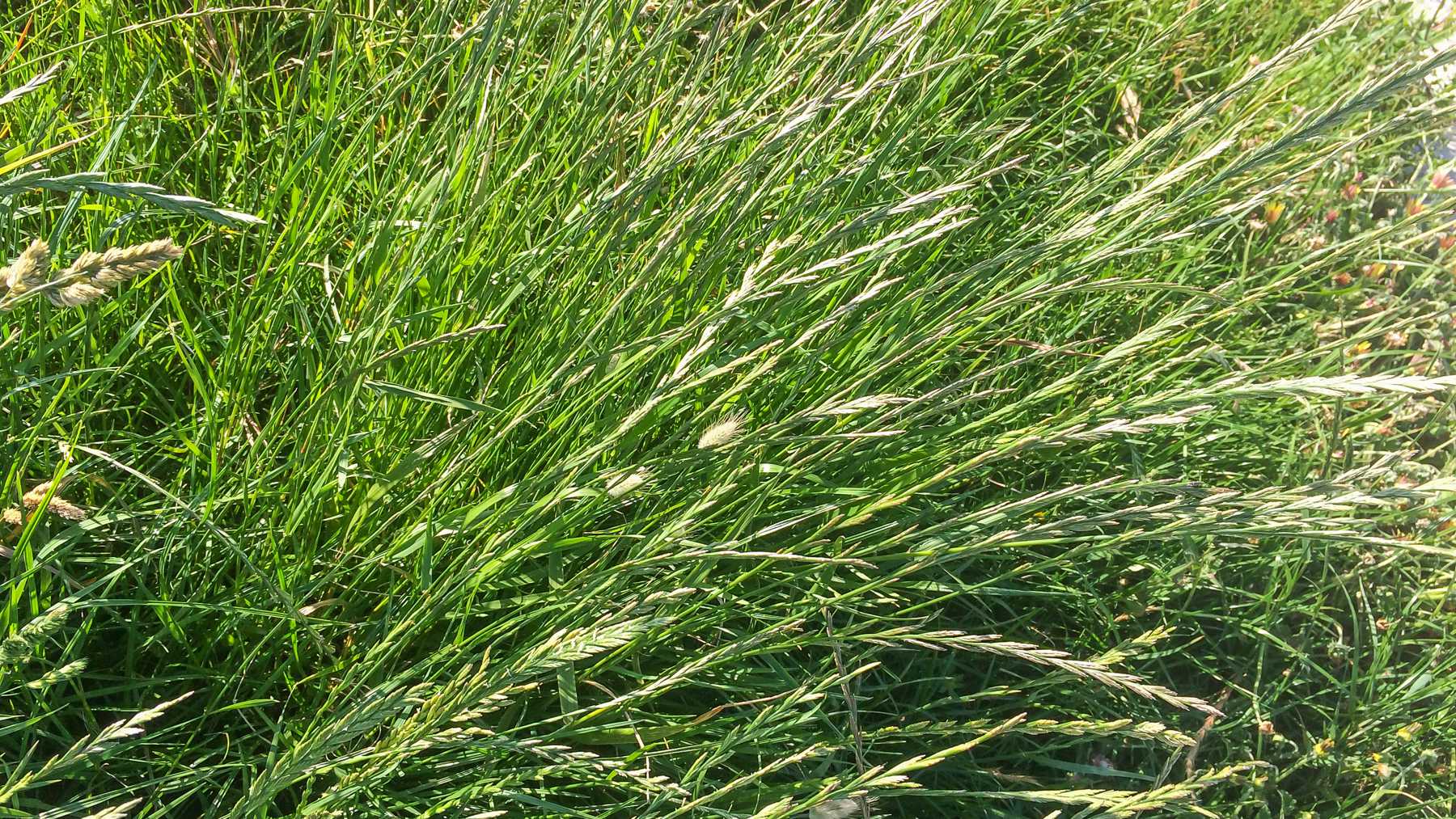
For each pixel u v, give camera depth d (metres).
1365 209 3.85
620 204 1.85
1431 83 3.99
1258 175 2.15
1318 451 2.99
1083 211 2.23
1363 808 2.43
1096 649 2.53
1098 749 2.44
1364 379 1.46
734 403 2.03
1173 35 3.60
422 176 2.07
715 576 2.14
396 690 1.71
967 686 2.42
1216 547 2.66
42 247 0.97
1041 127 3.41
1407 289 3.63
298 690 1.91
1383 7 4.41
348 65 2.26
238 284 1.99
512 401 2.00
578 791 1.99
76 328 1.88
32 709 1.67
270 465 1.93
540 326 2.04
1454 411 3.24
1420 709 2.65
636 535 1.89
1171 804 1.76
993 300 1.88
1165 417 1.58
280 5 2.58
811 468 1.90
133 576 1.91
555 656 1.30
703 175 2.26
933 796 2.22
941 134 2.66
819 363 2.17
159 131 2.13
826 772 2.11
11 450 1.84
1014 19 3.31
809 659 2.24
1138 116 3.59
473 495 2.06
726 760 1.94
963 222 1.69
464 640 1.90
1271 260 3.53
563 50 2.16
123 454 2.05
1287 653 2.71
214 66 2.38
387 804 1.81
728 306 1.60
